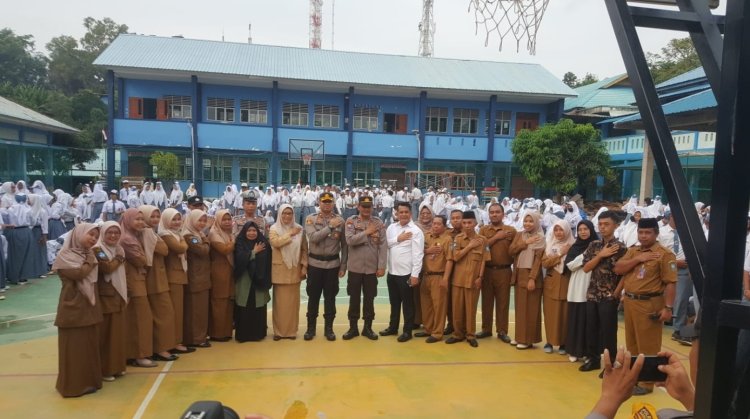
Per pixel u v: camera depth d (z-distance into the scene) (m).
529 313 5.41
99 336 4.20
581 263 4.82
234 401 3.98
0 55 42.94
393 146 27.17
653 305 4.27
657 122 1.26
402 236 5.63
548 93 26.62
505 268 5.68
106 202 14.16
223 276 5.41
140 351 4.61
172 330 4.88
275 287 5.63
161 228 4.84
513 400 4.13
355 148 26.94
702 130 8.02
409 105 27.80
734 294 1.01
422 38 36.53
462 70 29.17
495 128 28.36
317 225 5.62
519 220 11.54
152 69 23.67
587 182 24.03
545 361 5.07
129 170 25.80
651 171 12.50
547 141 23.14
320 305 7.55
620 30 1.36
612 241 4.62
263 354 5.12
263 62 26.52
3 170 15.77
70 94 46.22
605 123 26.66
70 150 23.69
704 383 1.06
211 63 25.19
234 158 26.47
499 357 5.18
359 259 5.64
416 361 5.01
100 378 4.11
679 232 1.20
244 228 5.51
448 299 5.84
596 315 4.77
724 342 1.02
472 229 5.46
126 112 25.36
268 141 26.08
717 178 1.03
